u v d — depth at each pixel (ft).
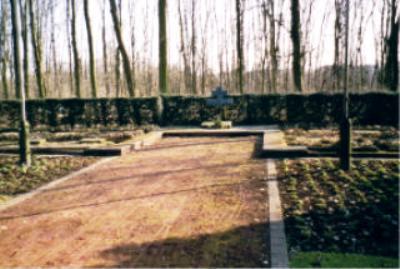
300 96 61.87
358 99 60.08
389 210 20.24
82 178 30.07
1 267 15.35
